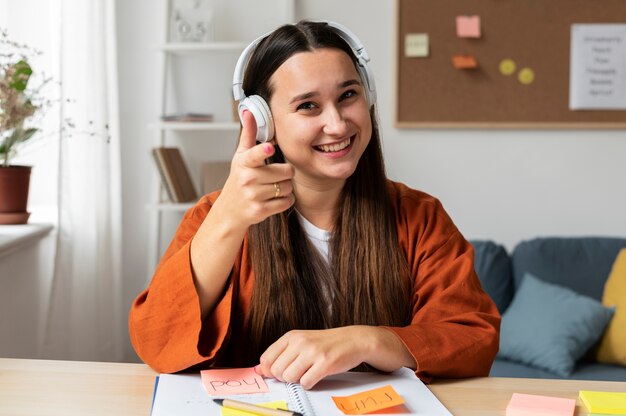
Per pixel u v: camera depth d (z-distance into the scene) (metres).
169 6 2.85
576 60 2.92
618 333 2.39
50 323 2.20
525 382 1.05
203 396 0.95
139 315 1.09
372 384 0.99
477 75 2.94
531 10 2.91
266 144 0.99
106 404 0.94
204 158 3.00
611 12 2.90
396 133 2.99
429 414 0.89
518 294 2.54
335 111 1.07
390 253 1.22
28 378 1.03
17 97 2.02
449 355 1.05
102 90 2.50
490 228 3.00
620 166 2.97
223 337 1.09
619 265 2.55
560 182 2.99
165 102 2.88
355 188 1.23
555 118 2.94
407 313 1.22
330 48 1.08
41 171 2.68
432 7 2.92
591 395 0.95
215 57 2.95
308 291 1.20
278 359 0.99
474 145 2.98
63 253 2.29
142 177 2.97
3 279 1.93
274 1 2.94
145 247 2.99
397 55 2.94
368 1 2.94
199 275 1.08
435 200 1.32
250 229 1.21
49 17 2.48
